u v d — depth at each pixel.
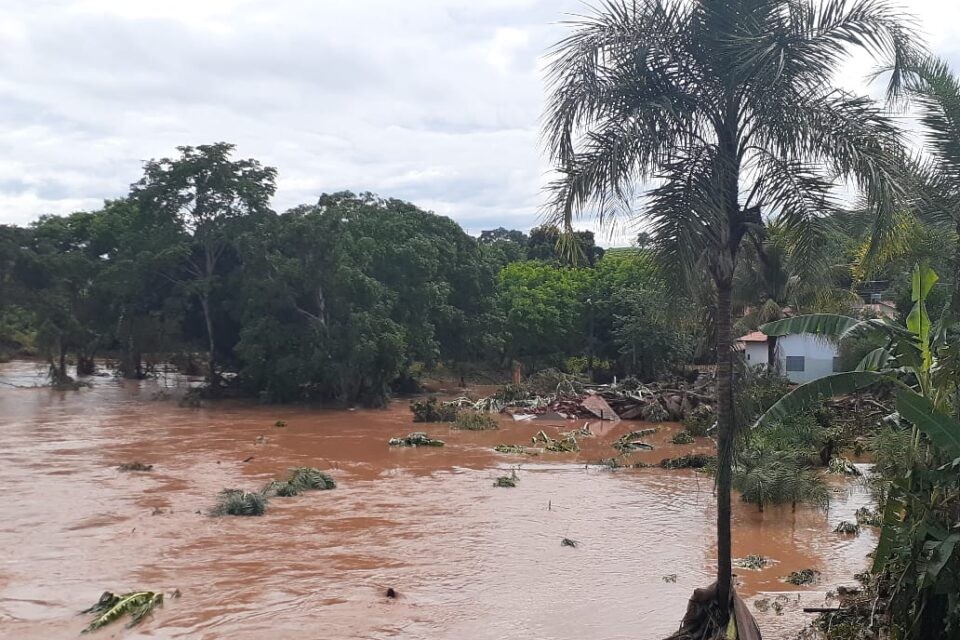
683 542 14.80
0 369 54.34
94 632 10.23
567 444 26.31
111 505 16.86
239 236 37.69
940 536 8.07
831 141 8.45
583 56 8.92
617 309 49.59
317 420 32.50
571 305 49.88
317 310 38.47
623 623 10.80
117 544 14.05
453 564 13.24
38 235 49.34
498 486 19.62
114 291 39.69
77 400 38.12
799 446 22.09
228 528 15.23
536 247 67.88
